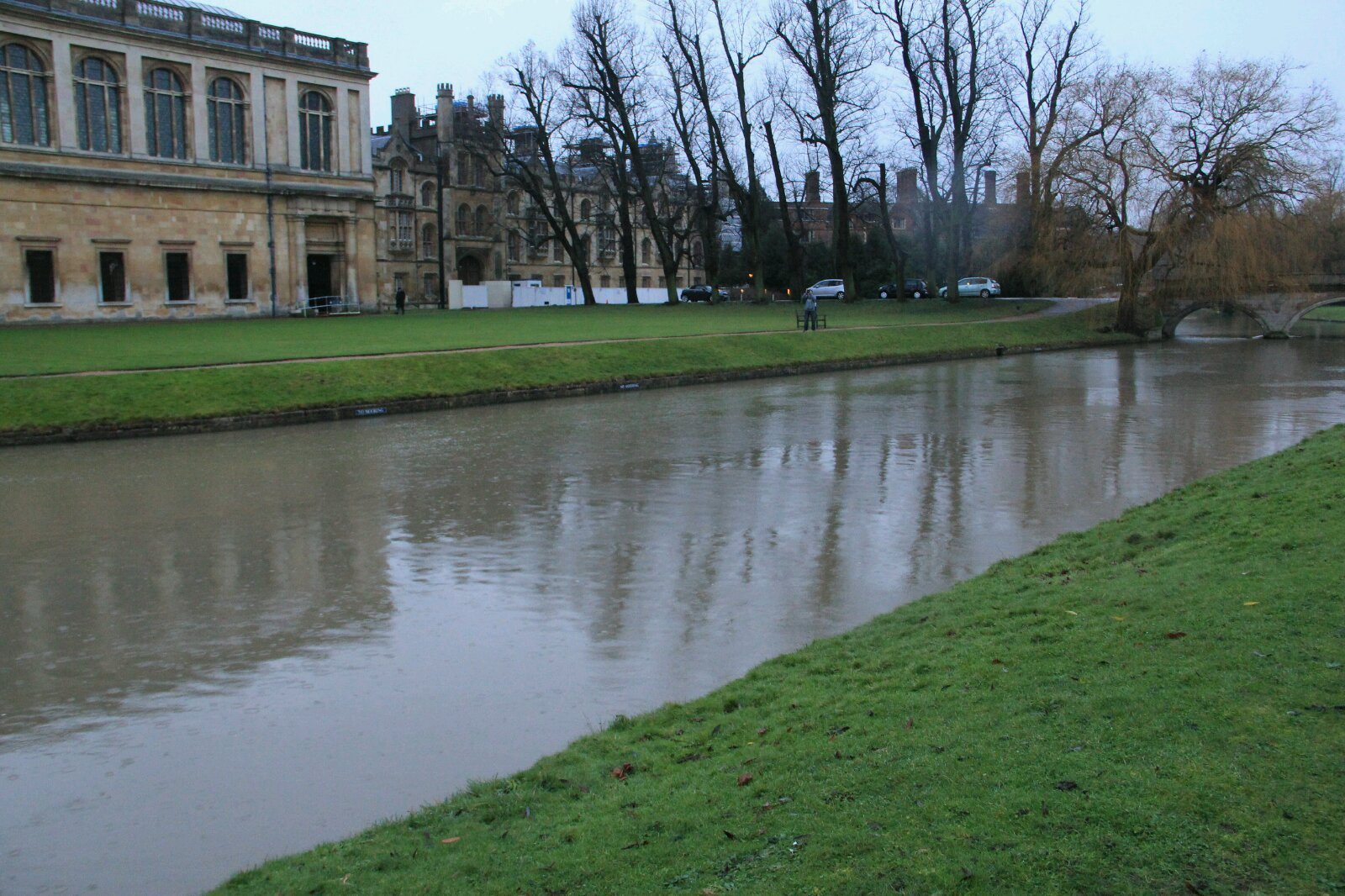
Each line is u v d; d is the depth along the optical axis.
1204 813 5.77
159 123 60.47
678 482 22.16
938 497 20.55
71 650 12.57
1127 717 7.13
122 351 36.66
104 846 8.15
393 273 87.50
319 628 13.31
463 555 16.69
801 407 34.34
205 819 8.54
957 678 8.86
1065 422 30.44
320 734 10.16
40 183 55.56
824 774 7.12
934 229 76.00
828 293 91.31
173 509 19.88
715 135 75.50
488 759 9.54
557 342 42.62
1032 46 67.56
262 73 64.25
